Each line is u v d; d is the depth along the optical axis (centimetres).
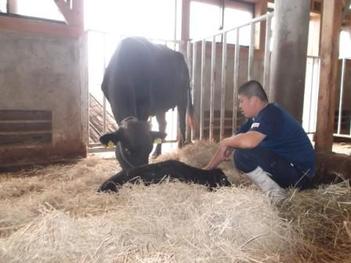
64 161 469
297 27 357
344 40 891
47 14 513
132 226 187
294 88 365
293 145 251
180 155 444
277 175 253
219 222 191
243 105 256
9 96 437
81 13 472
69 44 468
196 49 591
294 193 240
